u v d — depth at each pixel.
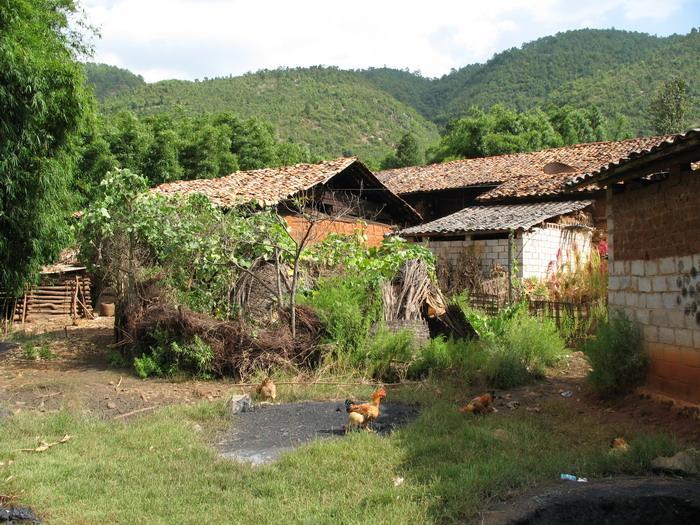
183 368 10.14
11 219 12.95
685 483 4.96
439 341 10.31
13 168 12.55
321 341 10.25
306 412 7.85
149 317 10.65
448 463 5.63
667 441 5.86
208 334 10.09
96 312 19.70
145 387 9.38
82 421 7.41
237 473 5.55
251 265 11.09
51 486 5.24
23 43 12.64
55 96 13.16
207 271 11.30
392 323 10.70
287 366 9.93
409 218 22.94
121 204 11.58
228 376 10.03
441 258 18.42
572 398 8.42
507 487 5.00
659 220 7.64
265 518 4.55
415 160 54.47
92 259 12.23
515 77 118.62
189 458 6.00
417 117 120.06
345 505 4.76
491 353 9.95
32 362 11.41
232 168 33.00
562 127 41.84
